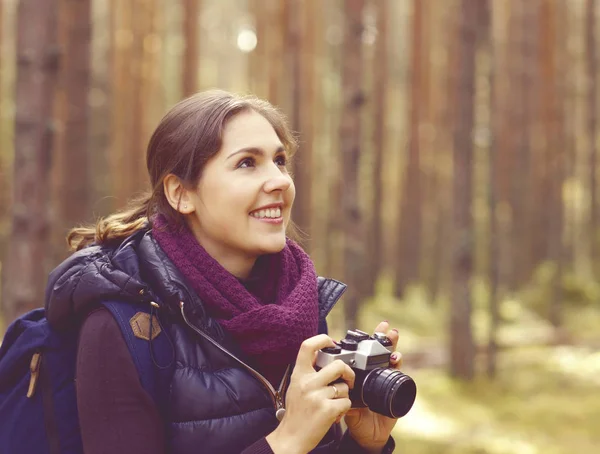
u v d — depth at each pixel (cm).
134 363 122
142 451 119
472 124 868
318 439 122
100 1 1716
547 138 1521
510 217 1546
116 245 141
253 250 134
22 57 466
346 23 734
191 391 124
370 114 1573
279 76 1348
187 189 135
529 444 644
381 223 1598
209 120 133
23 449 129
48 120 471
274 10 1363
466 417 737
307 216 1330
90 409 122
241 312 131
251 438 126
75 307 127
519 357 1055
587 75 1733
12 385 134
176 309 129
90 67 820
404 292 1577
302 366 125
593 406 788
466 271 884
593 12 1697
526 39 1495
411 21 1520
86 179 814
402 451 609
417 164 1556
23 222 464
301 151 1229
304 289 136
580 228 1956
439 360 992
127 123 1250
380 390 128
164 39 1540
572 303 1459
